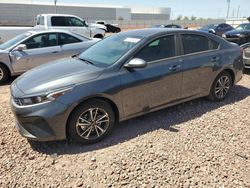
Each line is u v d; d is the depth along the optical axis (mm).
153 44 4129
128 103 3898
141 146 3635
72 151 3555
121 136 3914
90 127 3662
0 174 3117
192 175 3047
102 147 3639
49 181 3004
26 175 3102
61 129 3455
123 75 3773
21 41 7207
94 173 3113
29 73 4043
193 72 4559
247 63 7363
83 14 68875
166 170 3133
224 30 20859
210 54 4801
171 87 4332
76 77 3545
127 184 2926
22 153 3518
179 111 4773
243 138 3846
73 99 3406
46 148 3629
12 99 3588
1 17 56250
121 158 3369
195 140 3783
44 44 7473
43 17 12523
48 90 3357
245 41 14680
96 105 3629
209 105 5055
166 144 3680
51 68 4012
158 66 4105
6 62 6984
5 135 3988
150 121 4383
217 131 4047
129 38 4289
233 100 5348
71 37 7867
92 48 4695
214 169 3148
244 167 3186
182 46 4453
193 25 63625
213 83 5008
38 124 3371
